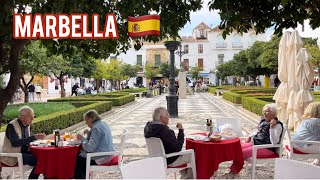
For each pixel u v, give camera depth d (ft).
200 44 200.13
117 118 49.08
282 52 33.14
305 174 8.90
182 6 16.78
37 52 48.47
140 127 39.22
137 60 202.49
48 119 30.30
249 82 179.01
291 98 30.22
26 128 17.52
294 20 15.76
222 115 51.31
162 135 16.69
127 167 9.59
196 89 149.59
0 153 16.28
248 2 15.72
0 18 12.44
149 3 16.17
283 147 19.84
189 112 56.29
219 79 199.62
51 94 144.66
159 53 200.75
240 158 17.63
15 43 15.26
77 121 39.93
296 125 29.35
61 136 18.90
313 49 82.48
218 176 18.88
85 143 16.70
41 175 18.94
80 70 84.48
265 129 18.66
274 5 15.60
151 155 17.16
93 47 19.12
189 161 17.33
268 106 18.79
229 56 197.88
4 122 36.52
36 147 16.56
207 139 17.78
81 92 107.45
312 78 29.19
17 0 12.99
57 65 58.90
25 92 61.41
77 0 13.78
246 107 55.57
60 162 16.10
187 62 201.16
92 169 16.83
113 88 182.39
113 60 138.00
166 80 186.09
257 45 117.70
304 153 18.20
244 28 16.92
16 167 16.75
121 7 15.85
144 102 86.17
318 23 15.24
